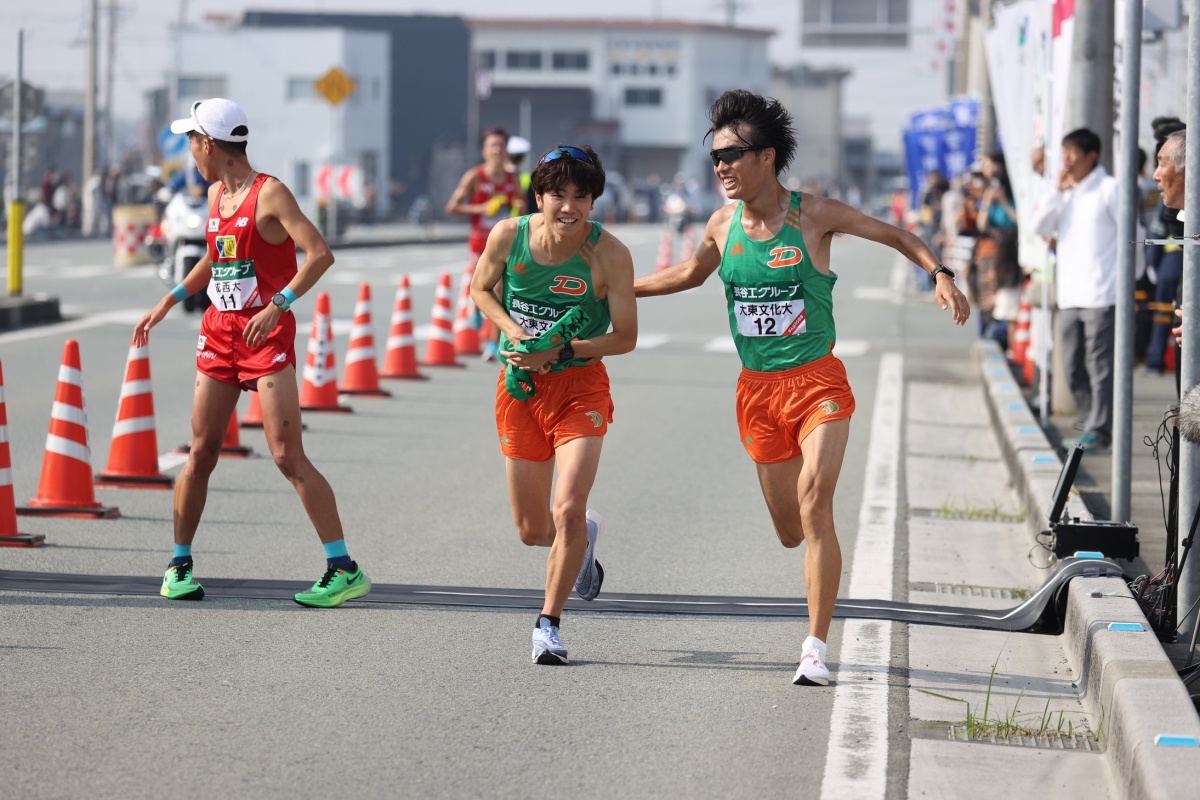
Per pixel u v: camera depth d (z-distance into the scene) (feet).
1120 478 66.90
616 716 49.37
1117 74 113.39
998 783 43.86
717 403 128.88
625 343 54.39
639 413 122.62
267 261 60.49
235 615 60.64
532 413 55.36
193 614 60.64
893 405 131.03
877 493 91.35
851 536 79.20
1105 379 96.63
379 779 43.24
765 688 52.65
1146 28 85.61
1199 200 56.29
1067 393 114.21
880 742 47.21
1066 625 59.06
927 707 51.06
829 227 52.60
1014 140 121.29
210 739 46.21
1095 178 96.27
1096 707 49.55
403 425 114.21
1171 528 58.34
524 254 54.24
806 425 52.90
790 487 55.42
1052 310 115.75
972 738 47.80
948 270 51.52
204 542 74.08
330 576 62.23
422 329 185.68
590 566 59.47
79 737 46.11
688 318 209.05
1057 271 99.81
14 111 192.95
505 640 58.08
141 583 65.16
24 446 99.09
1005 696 52.44
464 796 42.09
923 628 61.21
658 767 44.75
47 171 423.23
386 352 147.64
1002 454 103.81
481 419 117.50
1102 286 96.12
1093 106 105.19
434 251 389.80
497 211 151.74
